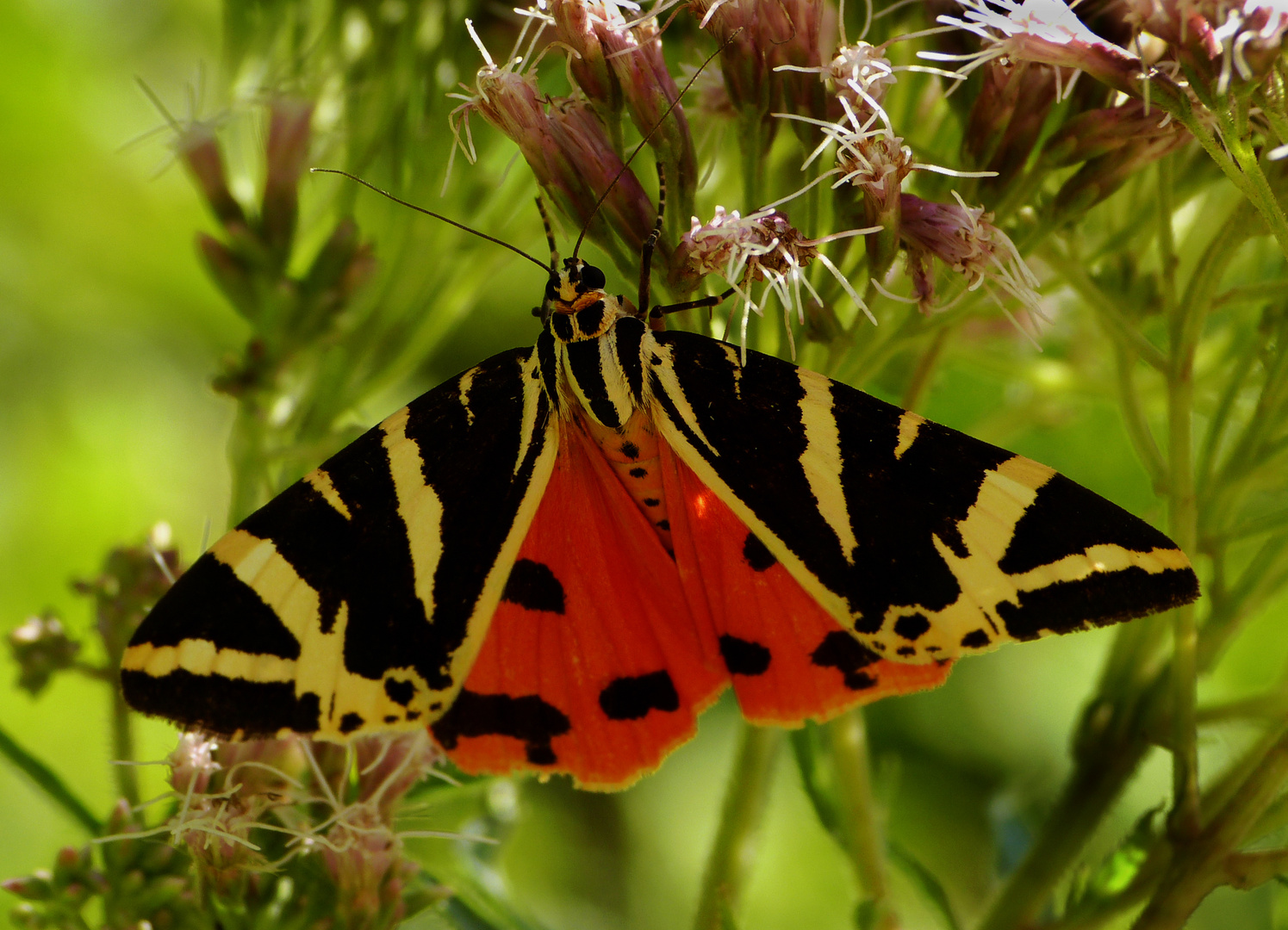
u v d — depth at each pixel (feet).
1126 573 0.78
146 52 1.14
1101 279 0.84
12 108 1.10
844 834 0.84
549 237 0.82
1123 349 0.82
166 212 1.16
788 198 0.80
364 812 0.83
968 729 1.16
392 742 0.83
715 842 0.85
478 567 0.80
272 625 0.79
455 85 0.87
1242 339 0.86
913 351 0.90
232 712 0.79
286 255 0.87
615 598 0.81
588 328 0.81
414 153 0.88
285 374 0.87
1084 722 0.84
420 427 0.81
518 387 0.82
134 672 0.79
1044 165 0.81
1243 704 0.83
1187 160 0.83
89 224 1.14
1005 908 0.83
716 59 0.84
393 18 0.88
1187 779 0.80
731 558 0.81
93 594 0.86
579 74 0.81
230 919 0.82
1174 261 0.81
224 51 0.89
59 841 1.01
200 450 1.16
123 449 1.13
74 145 1.12
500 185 0.82
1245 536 0.82
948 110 0.84
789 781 1.16
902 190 0.82
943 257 0.80
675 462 0.81
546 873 1.16
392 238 0.88
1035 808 0.88
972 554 0.79
